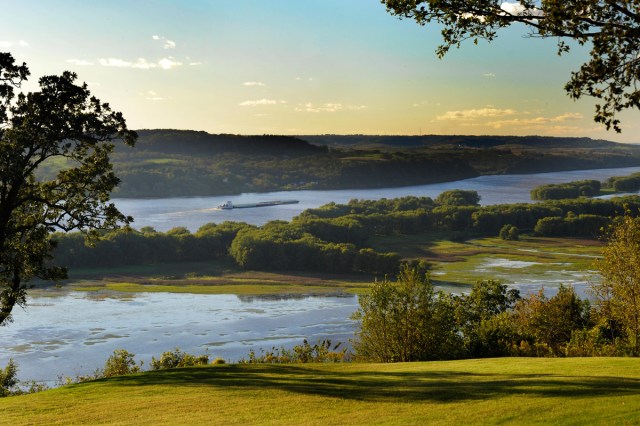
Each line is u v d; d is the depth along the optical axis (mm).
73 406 20844
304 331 82562
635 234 40312
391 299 39281
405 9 20016
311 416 17578
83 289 112938
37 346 75062
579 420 14680
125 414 19000
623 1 17750
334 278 128875
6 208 32531
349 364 30953
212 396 21281
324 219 181000
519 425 14805
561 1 17922
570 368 24609
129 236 141125
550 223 189500
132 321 88750
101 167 35156
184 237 148875
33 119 32344
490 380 22109
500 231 186000
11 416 19547
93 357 70625
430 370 26859
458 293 109000
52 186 35062
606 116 18750
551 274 126562
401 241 180125
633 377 20984
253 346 74938
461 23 19688
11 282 35625
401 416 16891
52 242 36531
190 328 84438
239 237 145375
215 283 121250
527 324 56156
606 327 45344
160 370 28500
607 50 18312
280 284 120812
